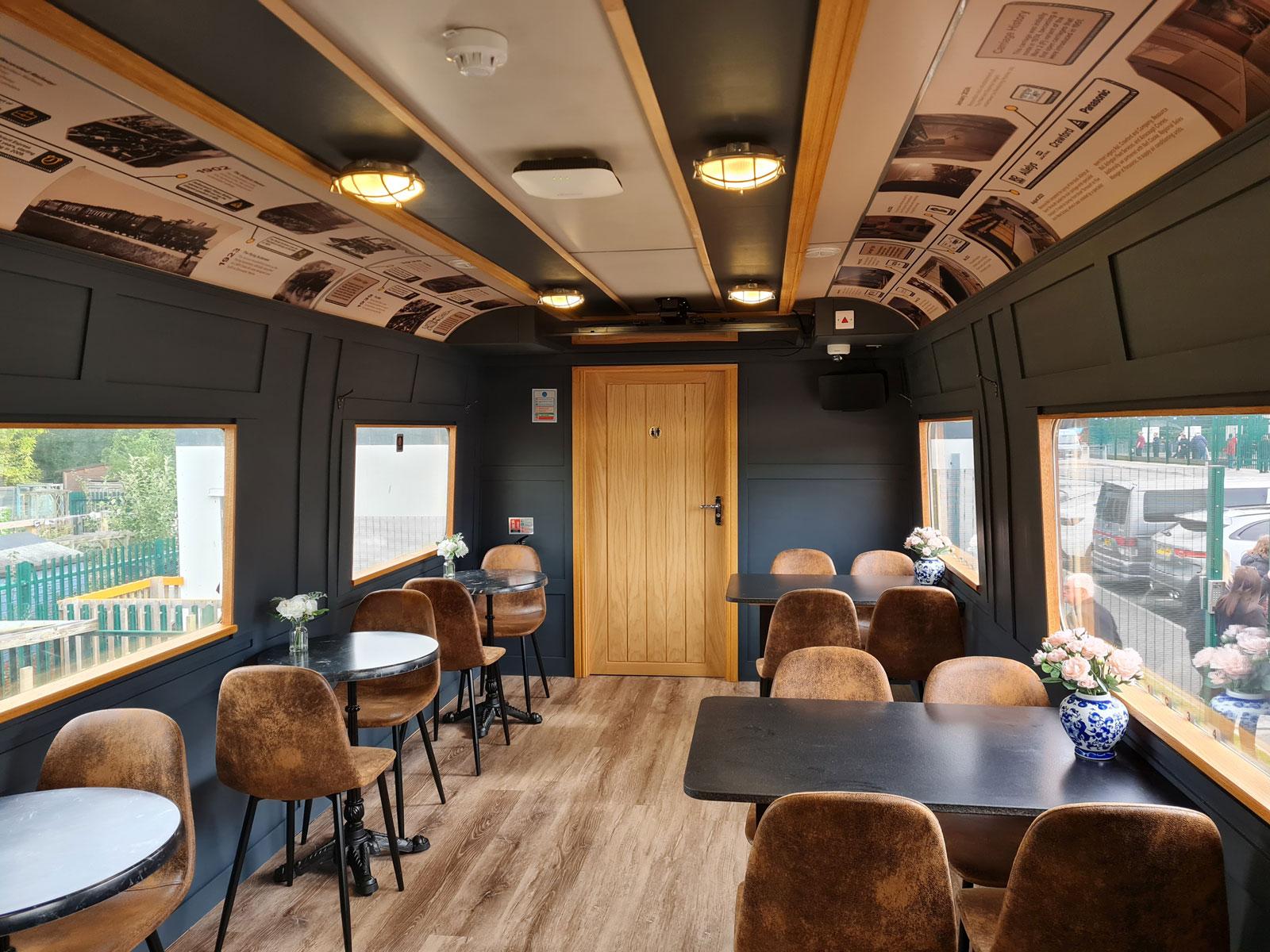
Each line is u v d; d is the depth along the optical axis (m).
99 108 1.99
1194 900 1.78
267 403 3.88
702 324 5.48
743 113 2.07
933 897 1.86
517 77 1.94
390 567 5.23
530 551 6.08
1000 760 2.46
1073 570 3.39
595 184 2.60
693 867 3.64
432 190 2.78
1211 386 2.01
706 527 6.48
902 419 6.12
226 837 3.54
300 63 1.80
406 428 5.45
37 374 2.63
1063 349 3.02
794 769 2.39
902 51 1.75
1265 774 2.08
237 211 2.85
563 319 5.77
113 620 3.12
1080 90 1.89
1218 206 1.91
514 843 3.86
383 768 3.26
